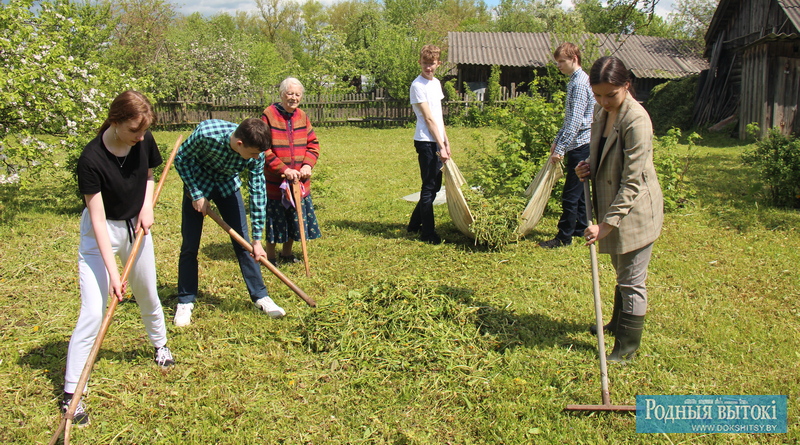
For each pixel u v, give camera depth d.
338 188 8.96
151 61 20.94
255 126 3.65
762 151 7.45
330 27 27.70
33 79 6.85
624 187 3.22
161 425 2.99
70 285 4.89
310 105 20.44
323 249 5.85
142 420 3.03
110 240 3.10
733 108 16.36
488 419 3.00
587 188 3.57
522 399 3.15
